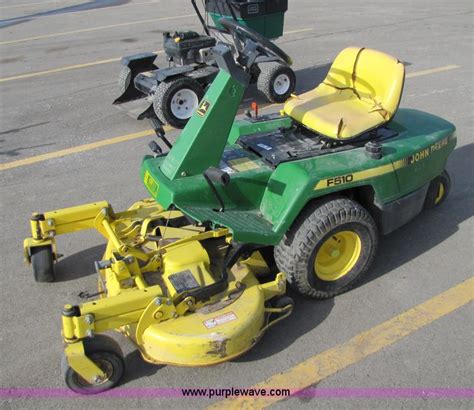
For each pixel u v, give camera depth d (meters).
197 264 3.43
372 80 4.28
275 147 4.03
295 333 3.59
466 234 4.63
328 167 3.66
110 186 5.64
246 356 3.41
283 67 7.92
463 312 3.73
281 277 3.52
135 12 16.17
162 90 6.97
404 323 3.64
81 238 4.74
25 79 9.61
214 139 3.63
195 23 14.08
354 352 3.42
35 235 3.95
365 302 3.85
